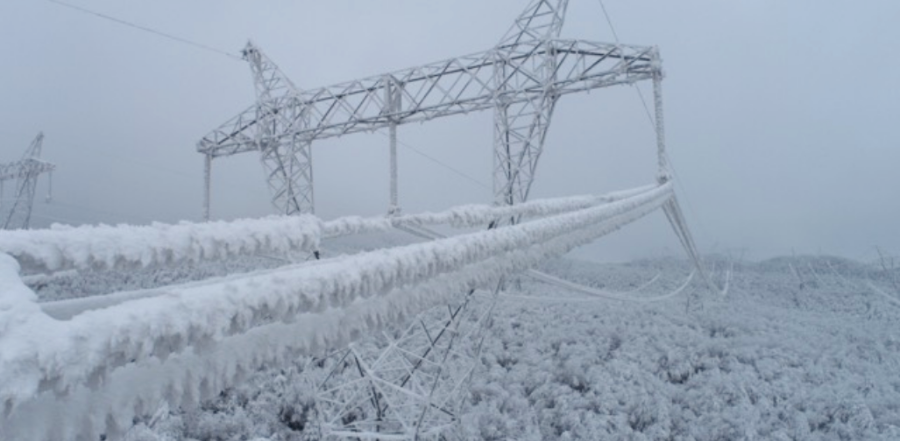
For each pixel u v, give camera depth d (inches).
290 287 91.2
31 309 56.7
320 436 544.4
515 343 1306.6
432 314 618.8
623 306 1708.9
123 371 75.2
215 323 74.2
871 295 2235.5
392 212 737.6
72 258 81.2
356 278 109.9
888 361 1314.0
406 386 608.4
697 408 1021.8
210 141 954.1
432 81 750.5
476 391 1013.8
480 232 187.6
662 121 688.4
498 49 710.5
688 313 1675.7
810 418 970.1
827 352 1333.7
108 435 69.5
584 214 299.6
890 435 903.7
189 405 80.0
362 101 793.6
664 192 703.7
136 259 90.3
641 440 886.4
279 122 906.7
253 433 789.2
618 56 675.4
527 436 869.8
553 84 676.7
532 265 235.1
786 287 2527.1
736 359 1218.6
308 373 561.0
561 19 700.7
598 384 1053.8
